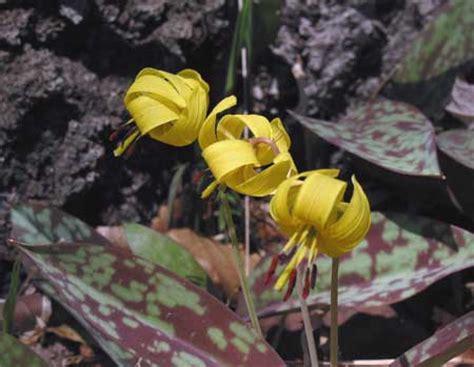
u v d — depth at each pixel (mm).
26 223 603
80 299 526
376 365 591
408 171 580
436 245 595
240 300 606
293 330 629
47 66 644
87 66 660
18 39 638
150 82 500
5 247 647
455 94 692
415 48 685
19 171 648
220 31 690
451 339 525
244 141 478
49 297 625
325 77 710
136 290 540
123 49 666
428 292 656
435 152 583
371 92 719
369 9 711
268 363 534
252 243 692
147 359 530
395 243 601
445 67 694
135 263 538
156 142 684
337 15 708
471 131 637
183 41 673
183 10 672
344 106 722
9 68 638
